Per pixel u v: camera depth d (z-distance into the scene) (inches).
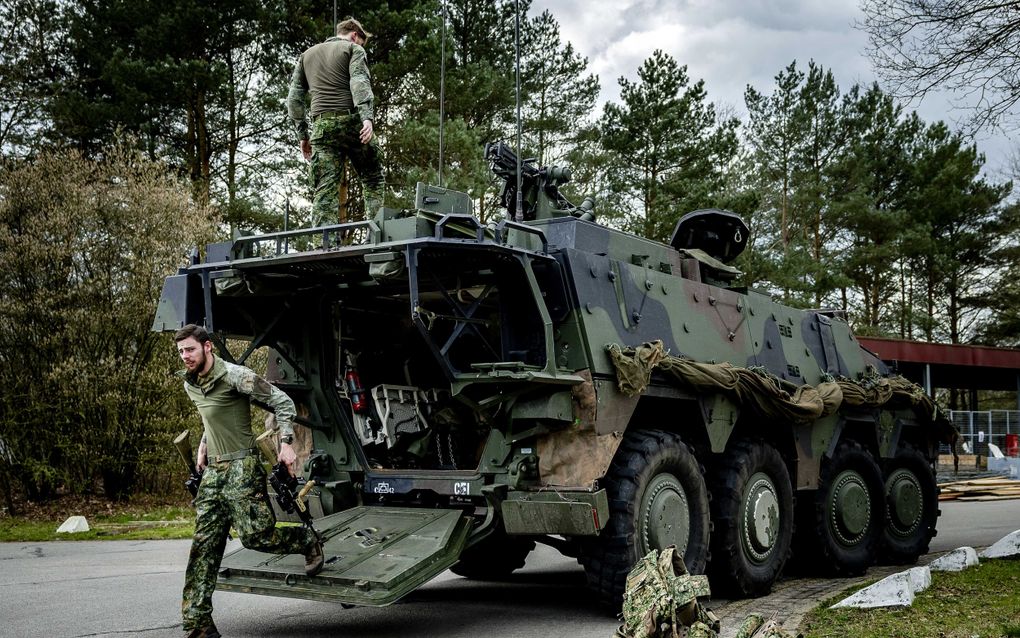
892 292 1635.1
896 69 408.8
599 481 265.0
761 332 357.4
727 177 1318.9
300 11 883.4
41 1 919.7
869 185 1459.2
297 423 303.4
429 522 259.6
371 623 264.2
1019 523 573.0
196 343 214.5
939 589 278.1
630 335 280.1
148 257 609.9
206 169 912.3
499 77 1021.2
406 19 899.4
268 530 221.1
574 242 286.0
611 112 1168.2
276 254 261.9
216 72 848.9
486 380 249.4
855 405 380.8
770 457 327.6
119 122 860.0
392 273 239.5
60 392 589.9
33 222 588.7
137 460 618.2
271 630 254.1
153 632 243.1
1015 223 1552.7
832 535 373.7
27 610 274.7
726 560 305.9
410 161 932.0
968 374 1220.5
